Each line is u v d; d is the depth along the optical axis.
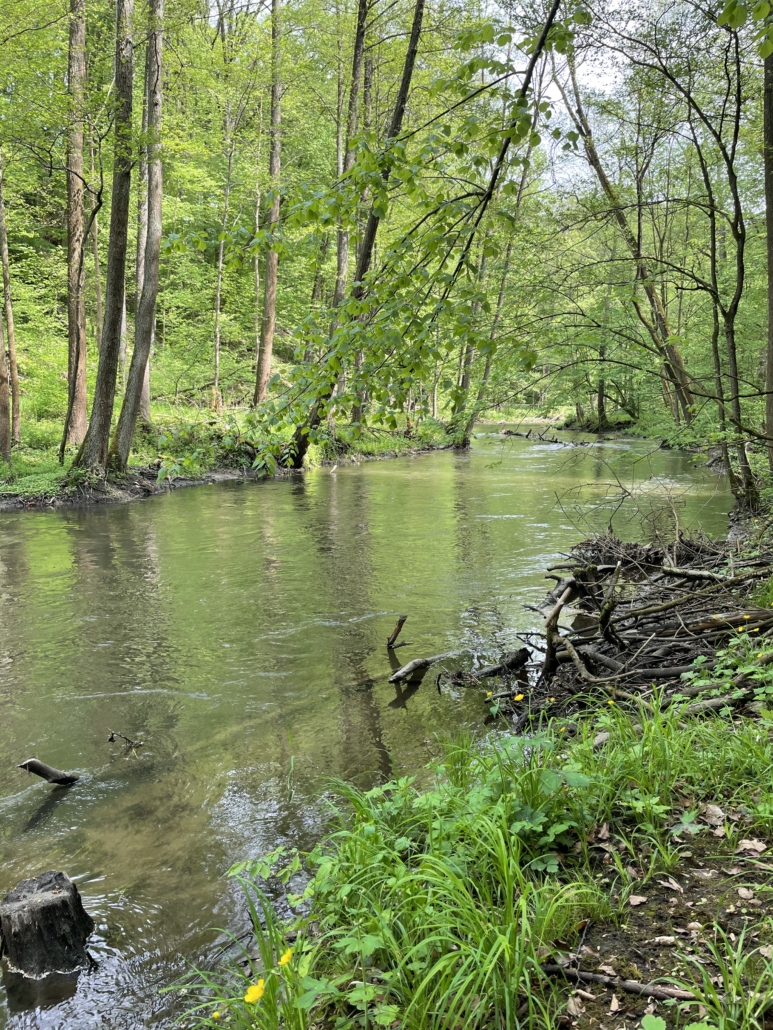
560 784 2.90
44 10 14.85
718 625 5.21
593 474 20.17
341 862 2.85
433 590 8.56
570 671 5.59
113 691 5.80
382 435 26.42
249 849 3.62
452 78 3.84
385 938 2.24
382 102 23.70
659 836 2.86
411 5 18.86
